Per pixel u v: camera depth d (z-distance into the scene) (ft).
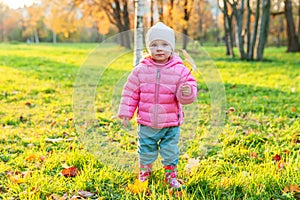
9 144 15.10
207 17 169.58
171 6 50.44
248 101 26.61
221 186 10.87
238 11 67.82
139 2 19.92
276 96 29.60
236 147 14.66
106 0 76.38
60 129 17.63
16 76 36.55
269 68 53.31
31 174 11.81
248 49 67.05
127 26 77.10
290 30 98.58
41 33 211.82
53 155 13.29
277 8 118.93
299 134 16.84
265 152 14.16
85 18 84.17
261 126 18.69
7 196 10.30
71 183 11.14
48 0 79.61
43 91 29.27
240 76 43.42
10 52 75.25
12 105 23.58
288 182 10.96
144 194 10.20
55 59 60.70
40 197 10.34
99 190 10.71
